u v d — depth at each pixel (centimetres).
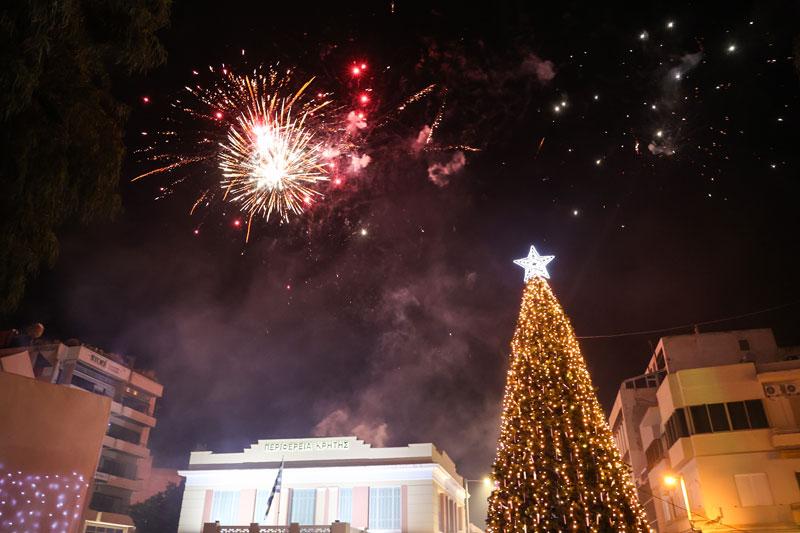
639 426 3219
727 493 2161
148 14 848
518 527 1268
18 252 794
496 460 1396
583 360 1497
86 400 987
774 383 2266
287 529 2339
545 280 1636
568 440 1320
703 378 2355
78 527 937
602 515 1234
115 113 952
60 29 777
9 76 691
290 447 3019
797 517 2041
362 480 2838
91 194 884
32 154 783
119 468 4569
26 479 884
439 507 2912
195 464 3038
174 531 3850
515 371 1483
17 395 902
